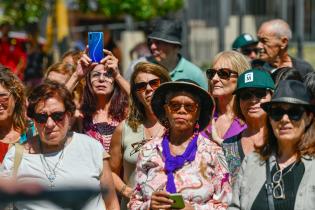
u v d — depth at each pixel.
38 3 27.33
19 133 9.55
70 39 27.64
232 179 8.47
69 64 11.57
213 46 26.03
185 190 8.02
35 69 22.84
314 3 23.97
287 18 24.31
